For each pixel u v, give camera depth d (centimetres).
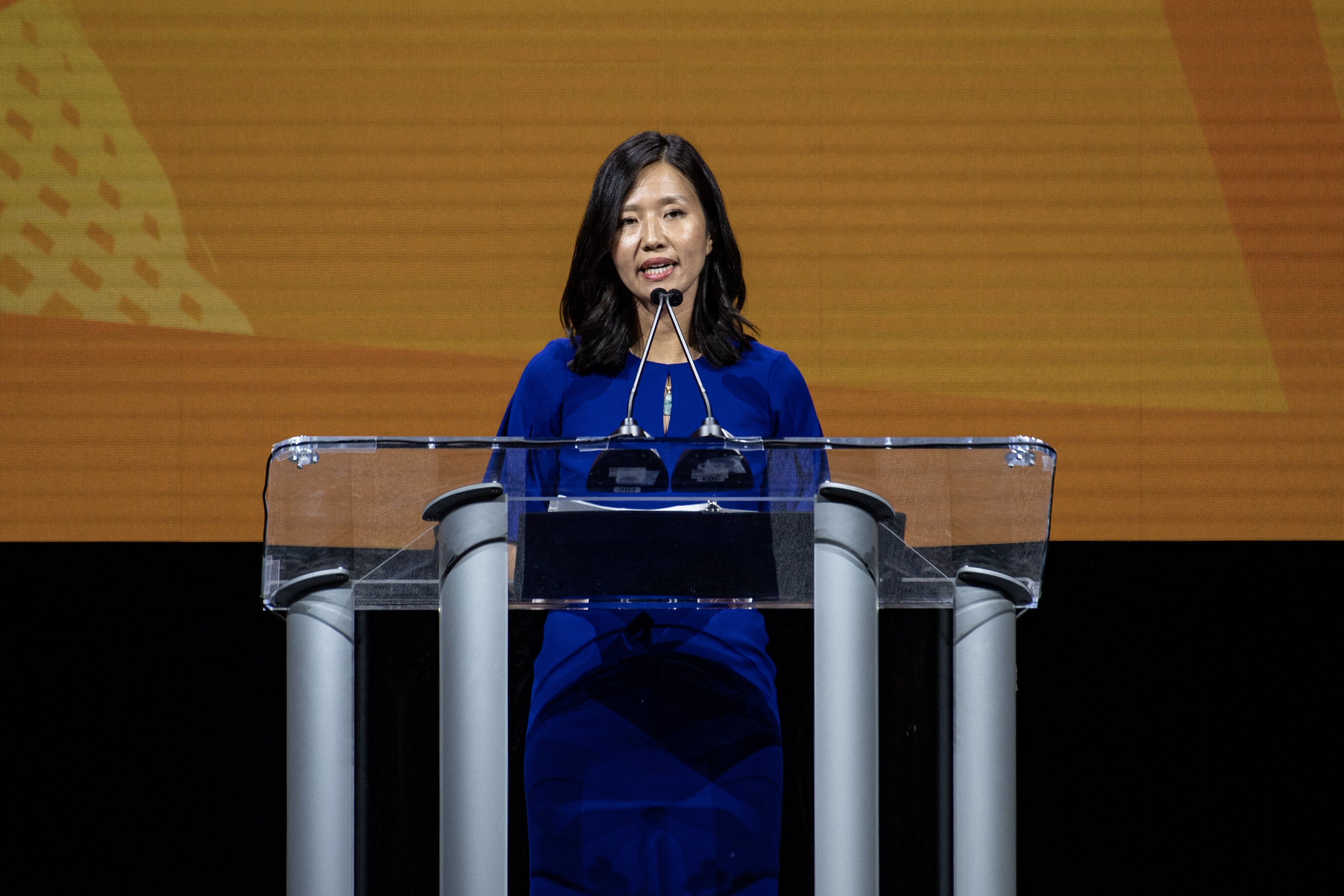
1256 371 1301
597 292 782
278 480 535
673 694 605
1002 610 569
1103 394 1302
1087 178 1306
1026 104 1309
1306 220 1298
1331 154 1296
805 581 575
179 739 1270
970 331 1309
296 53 1298
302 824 549
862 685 542
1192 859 1269
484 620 537
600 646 611
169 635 1277
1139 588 1300
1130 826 1275
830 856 538
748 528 546
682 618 613
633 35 1312
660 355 772
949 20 1311
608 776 600
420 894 570
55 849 1248
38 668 1265
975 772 566
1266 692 1286
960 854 566
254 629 1281
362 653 575
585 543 544
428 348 1299
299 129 1298
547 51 1310
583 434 752
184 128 1290
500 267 1305
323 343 1294
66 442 1276
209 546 1286
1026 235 1309
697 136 1316
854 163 1314
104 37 1284
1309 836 1263
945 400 1307
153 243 1284
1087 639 1297
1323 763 1275
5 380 1274
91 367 1278
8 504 1273
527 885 605
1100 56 1305
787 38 1314
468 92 1309
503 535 543
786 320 1313
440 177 1305
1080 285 1305
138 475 1280
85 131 1283
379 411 1295
